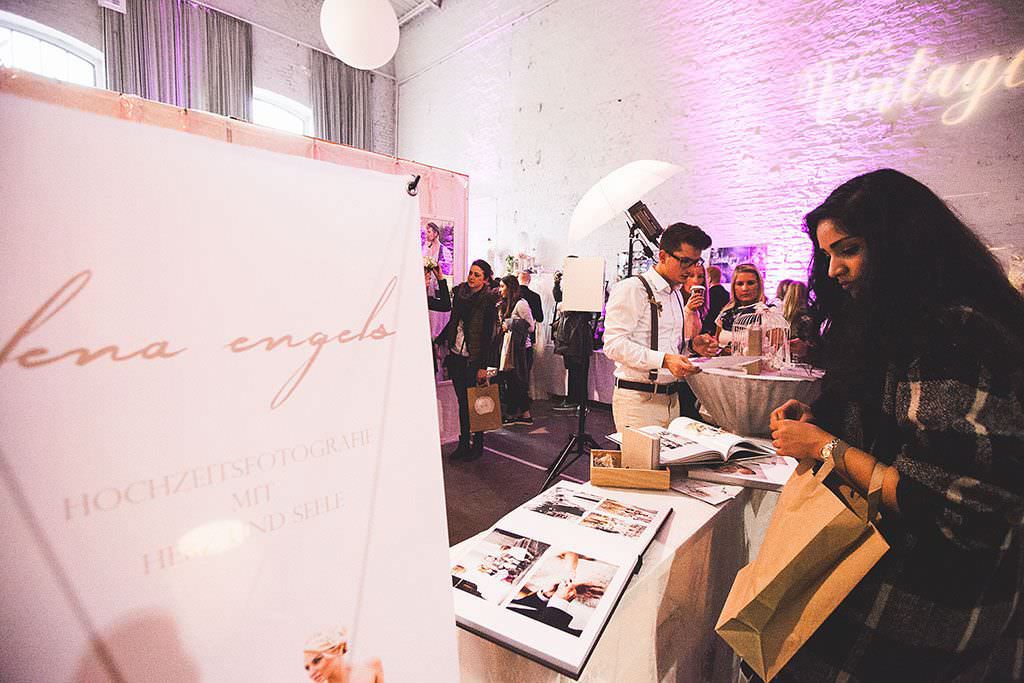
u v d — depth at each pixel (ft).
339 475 1.36
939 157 10.37
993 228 9.79
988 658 2.63
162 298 1.05
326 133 21.15
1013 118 9.49
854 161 11.51
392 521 1.48
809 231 2.83
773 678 2.74
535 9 17.58
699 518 3.24
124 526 1.00
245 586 1.17
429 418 1.60
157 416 1.05
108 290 0.99
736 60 13.25
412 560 1.52
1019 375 2.05
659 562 2.73
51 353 0.92
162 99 16.87
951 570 2.21
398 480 1.51
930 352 2.21
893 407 2.45
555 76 17.30
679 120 14.46
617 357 5.79
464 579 2.43
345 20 10.35
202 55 17.60
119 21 15.96
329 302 1.36
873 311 2.48
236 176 1.18
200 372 1.11
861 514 2.46
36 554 0.90
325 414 1.34
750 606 2.44
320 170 1.36
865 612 2.40
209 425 1.12
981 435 2.03
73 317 0.95
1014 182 9.53
